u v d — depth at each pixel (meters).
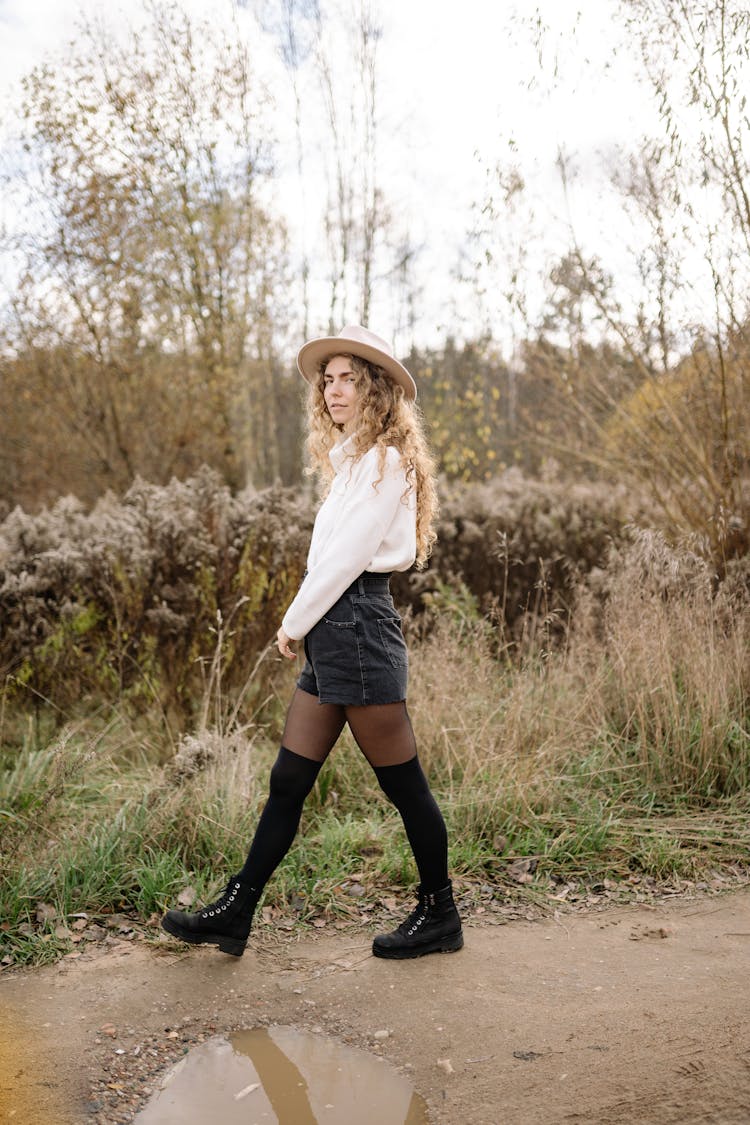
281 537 4.90
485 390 10.06
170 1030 2.43
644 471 6.52
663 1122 2.00
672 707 4.21
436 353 11.00
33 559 4.93
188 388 11.08
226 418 11.36
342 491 2.68
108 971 2.73
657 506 6.38
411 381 2.78
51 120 9.48
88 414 11.16
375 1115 2.08
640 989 2.60
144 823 3.41
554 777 3.89
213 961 2.80
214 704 4.69
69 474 11.72
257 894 2.76
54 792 3.49
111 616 4.84
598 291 6.17
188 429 11.20
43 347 10.78
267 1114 2.09
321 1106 2.11
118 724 4.78
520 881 3.36
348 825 3.63
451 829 3.63
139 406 11.24
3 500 11.47
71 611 4.75
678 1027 2.37
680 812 3.89
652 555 4.73
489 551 6.42
